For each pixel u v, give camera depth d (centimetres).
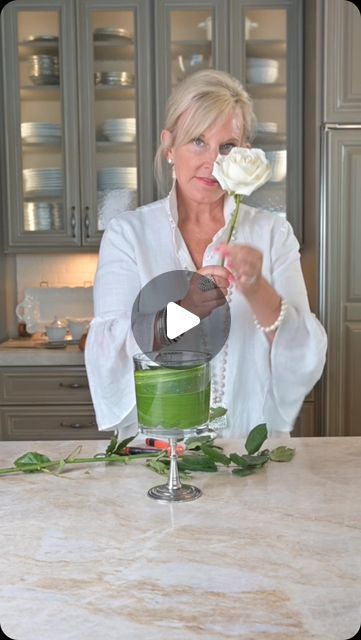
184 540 100
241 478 128
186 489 121
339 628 77
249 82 336
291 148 336
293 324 161
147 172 343
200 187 168
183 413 117
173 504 115
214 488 122
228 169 131
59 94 345
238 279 145
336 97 302
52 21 341
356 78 302
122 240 177
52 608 82
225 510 111
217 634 76
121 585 87
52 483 127
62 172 346
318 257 307
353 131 302
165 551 96
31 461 132
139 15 337
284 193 338
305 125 334
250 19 335
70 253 355
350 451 145
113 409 167
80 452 146
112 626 78
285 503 114
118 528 105
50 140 346
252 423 175
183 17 337
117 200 346
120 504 115
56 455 144
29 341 359
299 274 181
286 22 334
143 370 117
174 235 176
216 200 172
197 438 138
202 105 163
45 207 348
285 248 181
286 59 335
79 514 111
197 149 166
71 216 347
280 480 126
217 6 334
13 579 89
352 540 99
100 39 340
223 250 142
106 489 123
